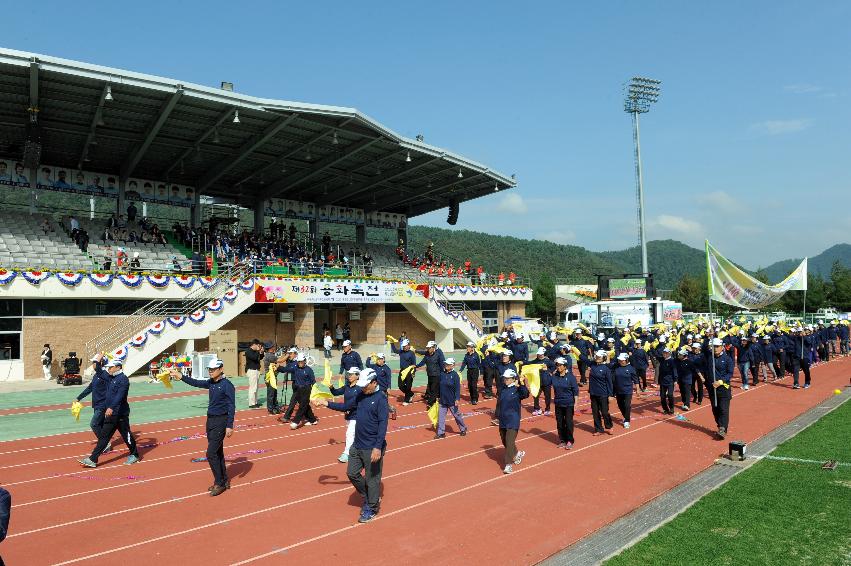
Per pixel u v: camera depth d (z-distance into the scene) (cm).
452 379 1360
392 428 1475
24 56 2134
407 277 4500
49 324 2588
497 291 4784
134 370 2519
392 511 856
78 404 1149
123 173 3662
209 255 3288
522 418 1612
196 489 979
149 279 2803
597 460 1141
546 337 2183
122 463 1162
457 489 960
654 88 5550
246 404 1900
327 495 940
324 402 1068
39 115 2812
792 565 644
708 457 1152
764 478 978
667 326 3497
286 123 2919
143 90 2480
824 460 1082
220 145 3350
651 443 1283
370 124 3061
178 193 3997
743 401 1827
